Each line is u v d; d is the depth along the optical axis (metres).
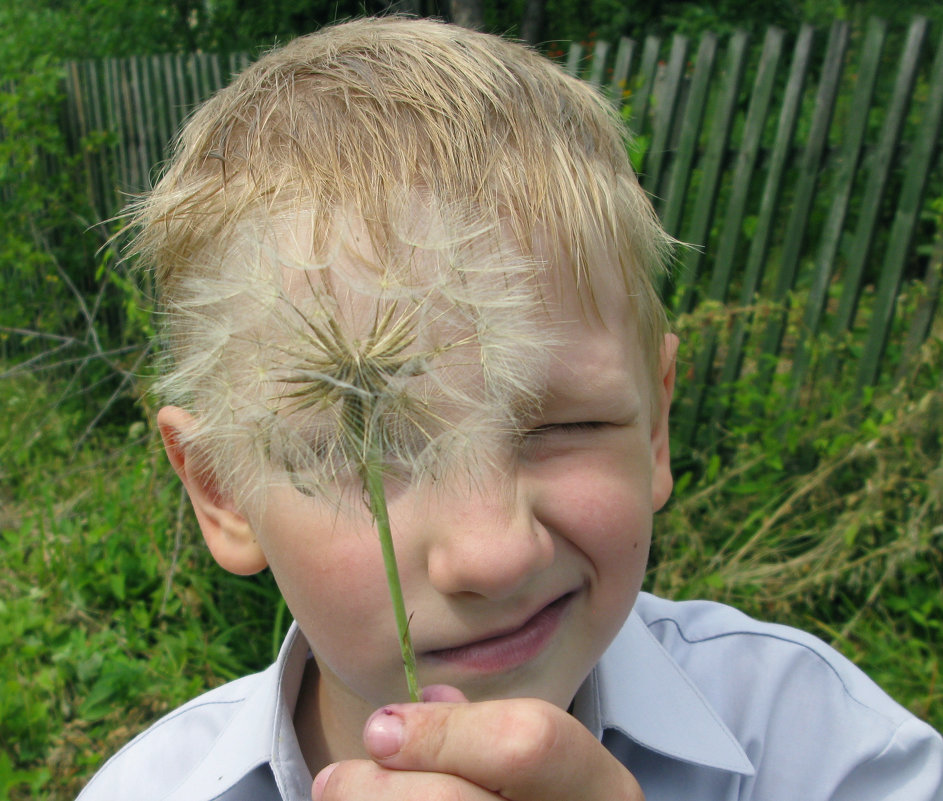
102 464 0.97
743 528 0.64
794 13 1.42
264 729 0.32
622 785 0.20
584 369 0.23
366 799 0.19
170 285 0.27
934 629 0.59
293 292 0.22
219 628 0.64
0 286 1.41
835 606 0.63
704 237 0.86
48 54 1.49
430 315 0.21
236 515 0.29
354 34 0.30
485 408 0.20
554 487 0.23
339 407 0.19
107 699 0.58
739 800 0.31
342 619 0.23
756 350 0.85
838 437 0.64
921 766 0.32
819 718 0.34
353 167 0.23
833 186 0.81
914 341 0.75
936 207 0.74
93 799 0.35
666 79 0.87
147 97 1.37
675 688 0.33
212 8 1.74
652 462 0.29
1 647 0.63
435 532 0.21
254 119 0.26
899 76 0.74
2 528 0.87
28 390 1.20
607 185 0.27
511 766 0.18
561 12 1.60
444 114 0.25
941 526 0.57
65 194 1.46
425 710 0.19
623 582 0.25
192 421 0.28
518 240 0.23
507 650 0.23
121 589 0.66
